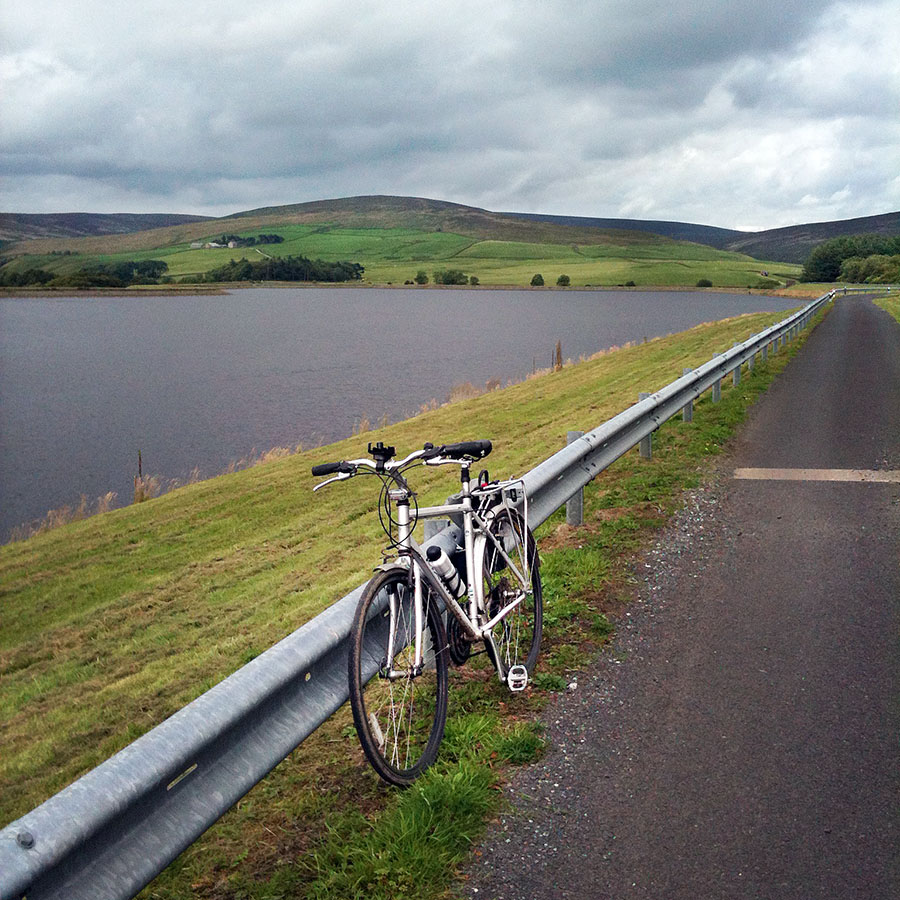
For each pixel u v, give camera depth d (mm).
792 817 3557
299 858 3406
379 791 3848
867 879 3168
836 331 35281
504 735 4277
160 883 3393
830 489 9328
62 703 8234
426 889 3166
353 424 34031
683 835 3461
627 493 9258
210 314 144875
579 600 6176
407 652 4125
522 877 3236
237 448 31062
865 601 6027
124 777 2498
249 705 3037
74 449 32781
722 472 10320
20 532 21578
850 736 4207
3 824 5938
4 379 58750
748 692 4727
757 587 6402
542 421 21625
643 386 25141
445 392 41969
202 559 13133
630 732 4324
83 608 11852
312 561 11484
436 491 13945
